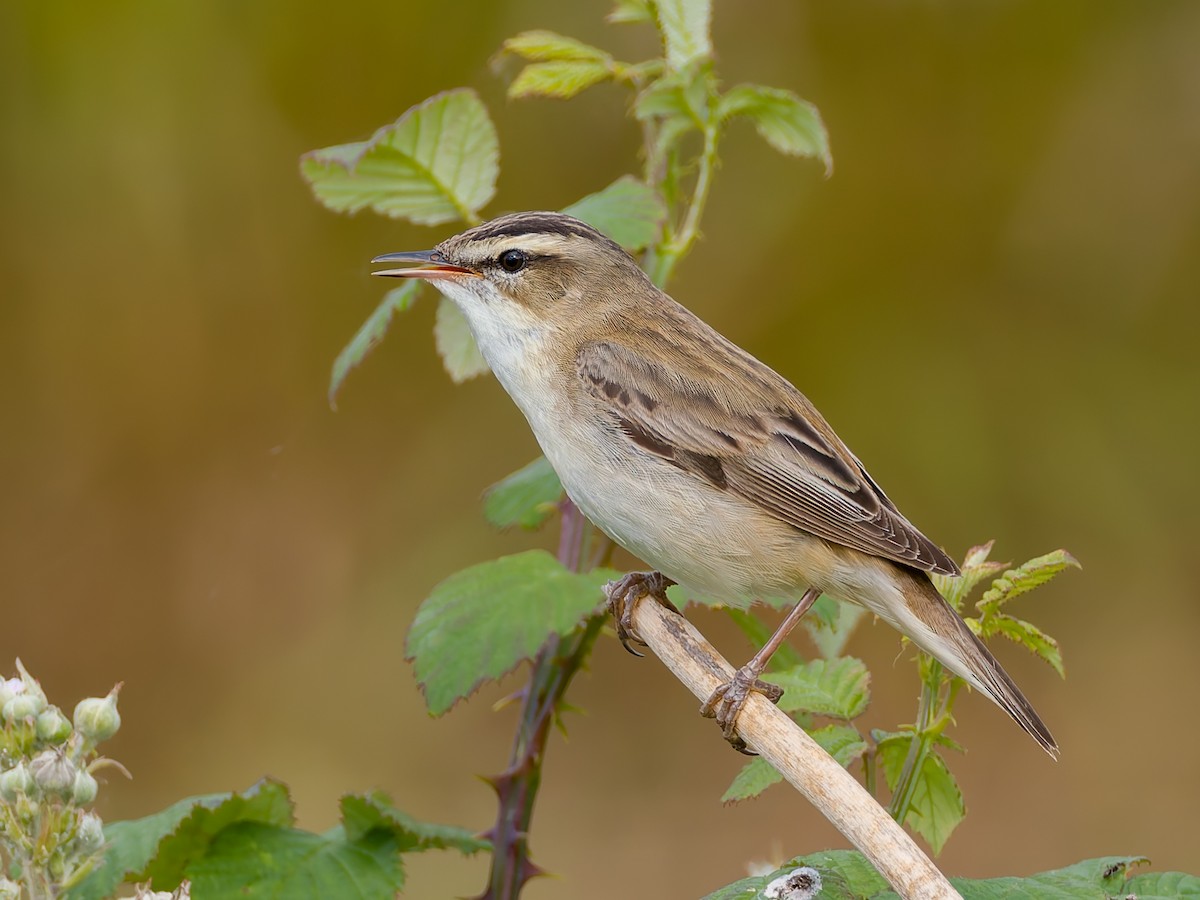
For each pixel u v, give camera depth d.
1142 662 13.85
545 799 13.48
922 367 14.02
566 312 6.90
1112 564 13.99
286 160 13.94
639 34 13.20
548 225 6.93
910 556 6.18
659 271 7.09
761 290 14.18
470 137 6.90
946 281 14.23
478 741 13.51
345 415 14.52
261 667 13.87
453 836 6.24
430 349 14.55
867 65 14.21
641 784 13.66
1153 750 13.52
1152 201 14.05
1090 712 13.80
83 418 14.34
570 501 6.96
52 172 13.69
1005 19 14.09
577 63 6.88
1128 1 14.05
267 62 13.70
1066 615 14.13
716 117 6.74
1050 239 14.13
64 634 13.99
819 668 5.75
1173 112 14.01
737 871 12.83
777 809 13.35
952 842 13.18
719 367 6.79
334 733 13.46
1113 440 13.87
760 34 14.12
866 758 5.47
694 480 6.52
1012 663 14.27
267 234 14.14
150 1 13.43
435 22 13.64
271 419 14.47
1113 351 14.08
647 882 12.70
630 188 6.93
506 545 13.94
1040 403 13.94
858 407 13.94
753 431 6.57
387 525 14.28
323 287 14.41
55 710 4.97
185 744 13.39
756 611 12.01
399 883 6.04
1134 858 5.12
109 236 13.98
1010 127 14.18
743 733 4.96
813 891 4.68
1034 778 13.59
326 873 6.04
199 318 14.33
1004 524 13.79
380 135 6.58
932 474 13.77
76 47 13.41
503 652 5.86
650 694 14.39
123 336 14.29
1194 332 13.98
